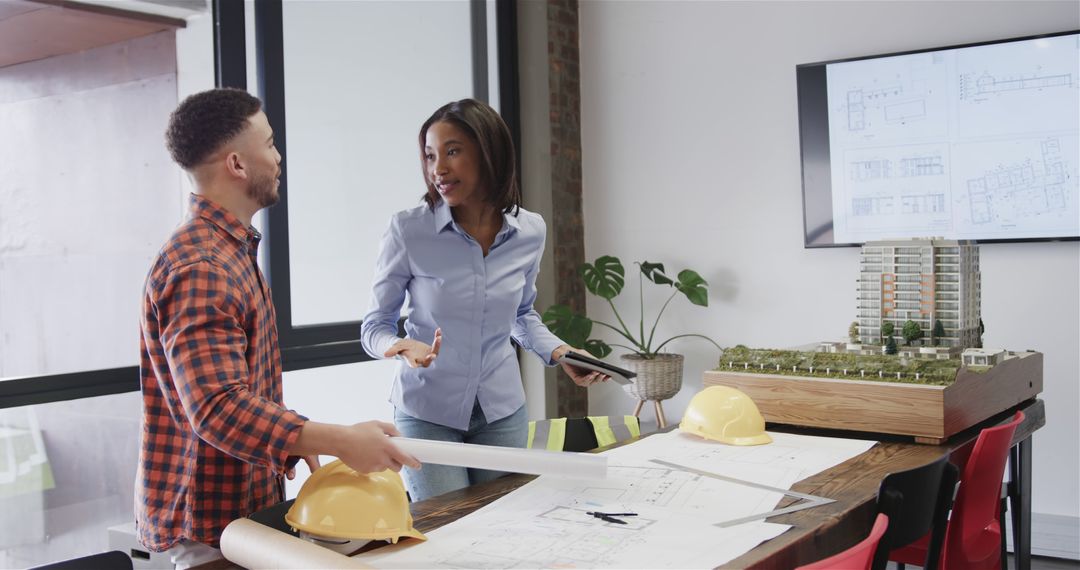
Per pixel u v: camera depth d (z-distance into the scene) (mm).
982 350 2262
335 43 3814
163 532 1542
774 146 4270
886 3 3953
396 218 2174
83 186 2895
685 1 4500
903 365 2113
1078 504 3594
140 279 3062
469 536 1366
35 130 2770
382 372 4023
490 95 4566
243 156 1554
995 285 3742
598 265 4461
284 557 1212
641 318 4410
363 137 3945
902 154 3883
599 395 4836
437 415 2170
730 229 4410
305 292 3697
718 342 4469
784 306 4266
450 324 2162
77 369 2877
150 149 3090
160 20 3113
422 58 4234
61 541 2850
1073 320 3588
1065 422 3613
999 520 2326
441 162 2055
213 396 1338
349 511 1290
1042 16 3611
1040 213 3600
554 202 4652
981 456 1869
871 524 1545
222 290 1423
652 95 4621
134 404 3047
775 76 4254
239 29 3338
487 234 2219
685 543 1306
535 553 1277
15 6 2711
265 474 1633
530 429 2312
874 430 2090
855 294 4062
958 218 3771
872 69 3934
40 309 2779
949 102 3766
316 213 3734
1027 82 3598
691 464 1818
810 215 4117
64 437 2846
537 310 4594
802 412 2203
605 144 4777
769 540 1318
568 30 4773
